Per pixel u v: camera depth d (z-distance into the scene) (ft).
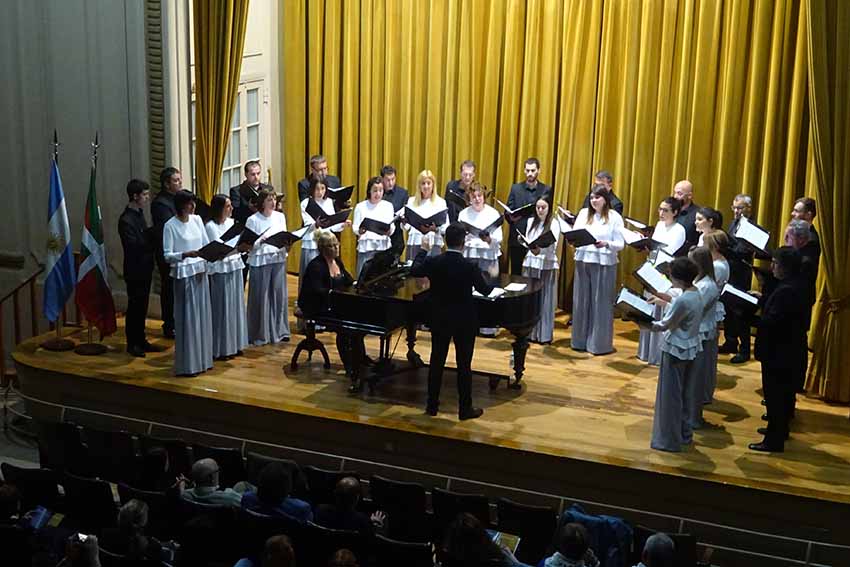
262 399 28.63
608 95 35.42
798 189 33.19
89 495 23.39
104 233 35.40
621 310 25.98
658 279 26.30
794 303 25.34
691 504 25.07
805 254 27.27
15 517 22.49
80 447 26.58
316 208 33.60
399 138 39.19
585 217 32.14
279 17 40.04
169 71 33.76
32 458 30.37
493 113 37.27
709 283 26.27
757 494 24.45
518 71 36.60
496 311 27.99
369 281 28.76
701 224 28.50
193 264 29.68
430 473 27.12
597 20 35.09
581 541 19.66
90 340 32.14
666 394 25.77
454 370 28.30
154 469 24.49
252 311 32.96
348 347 29.89
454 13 37.19
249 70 39.40
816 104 27.96
